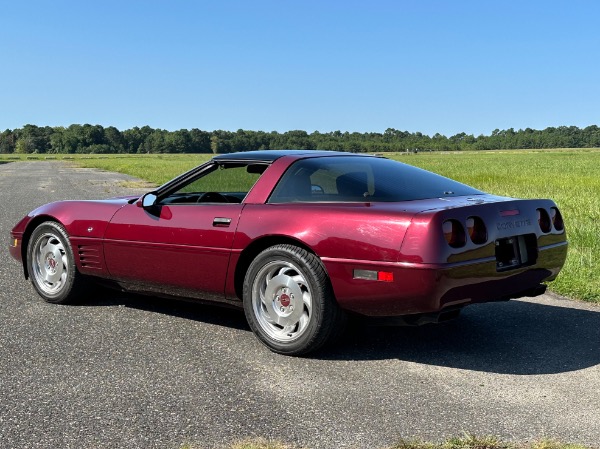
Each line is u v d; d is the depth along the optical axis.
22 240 5.29
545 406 3.06
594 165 45.97
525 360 3.74
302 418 2.93
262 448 2.60
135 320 4.64
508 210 3.73
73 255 4.91
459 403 3.10
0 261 7.02
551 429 2.79
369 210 3.60
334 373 3.54
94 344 4.07
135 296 5.38
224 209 4.16
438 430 2.79
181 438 2.72
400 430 2.79
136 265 4.56
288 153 4.28
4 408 3.06
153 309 4.95
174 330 4.39
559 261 4.10
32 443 2.68
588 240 7.44
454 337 4.21
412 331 4.36
